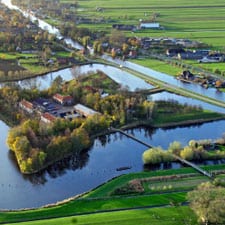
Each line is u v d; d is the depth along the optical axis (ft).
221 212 647.15
